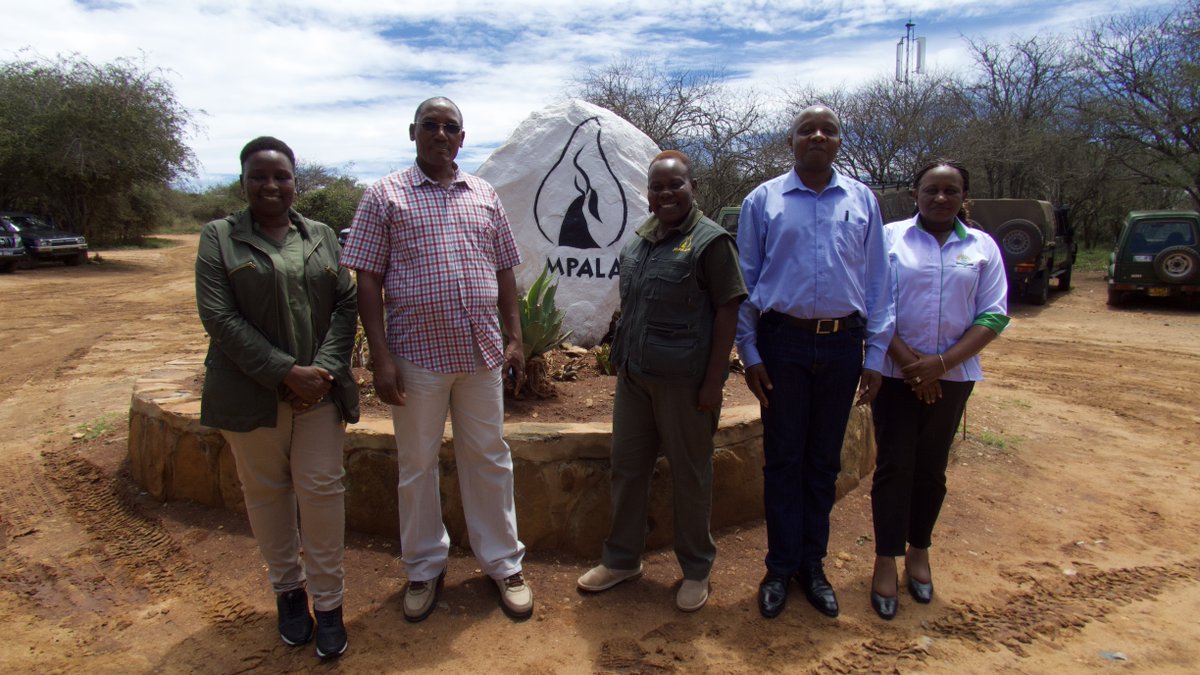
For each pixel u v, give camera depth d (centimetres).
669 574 338
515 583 309
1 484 451
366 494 364
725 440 371
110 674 271
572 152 588
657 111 2116
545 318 432
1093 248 2617
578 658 277
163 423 411
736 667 272
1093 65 1917
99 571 347
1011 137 2173
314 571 278
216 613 309
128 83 2412
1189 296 1261
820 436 304
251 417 260
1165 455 525
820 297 288
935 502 318
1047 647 286
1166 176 1969
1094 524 405
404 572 337
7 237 2055
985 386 748
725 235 277
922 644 287
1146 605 319
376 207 279
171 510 402
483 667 272
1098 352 946
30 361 872
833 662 275
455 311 283
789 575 310
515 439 349
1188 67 1722
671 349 283
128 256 2714
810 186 296
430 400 287
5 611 314
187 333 1105
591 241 584
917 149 2169
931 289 304
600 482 350
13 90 2269
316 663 275
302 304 266
